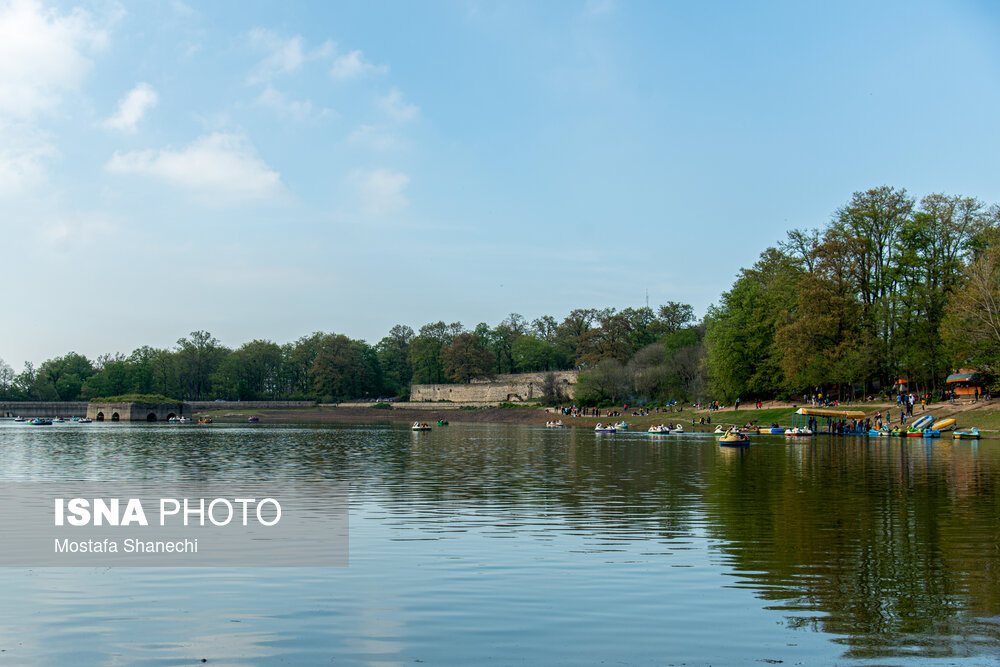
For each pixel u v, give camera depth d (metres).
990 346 74.31
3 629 14.69
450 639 13.88
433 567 19.47
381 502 31.75
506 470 46.53
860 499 31.45
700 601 16.17
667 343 145.88
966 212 90.69
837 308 92.75
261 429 123.38
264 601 16.52
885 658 12.73
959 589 16.98
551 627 14.52
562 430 116.81
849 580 17.81
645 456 58.12
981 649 13.13
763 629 14.30
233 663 12.77
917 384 93.62
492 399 191.62
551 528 25.03
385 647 13.48
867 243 94.94
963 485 35.94
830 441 73.38
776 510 28.64
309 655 13.13
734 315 114.31
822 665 12.44
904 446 64.00
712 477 41.19
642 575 18.44
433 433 106.94
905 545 21.78
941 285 88.12
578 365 175.75
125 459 57.22
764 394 117.31
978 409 78.75
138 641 13.92
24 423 156.88
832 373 89.81
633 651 13.16
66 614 15.70
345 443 80.31
